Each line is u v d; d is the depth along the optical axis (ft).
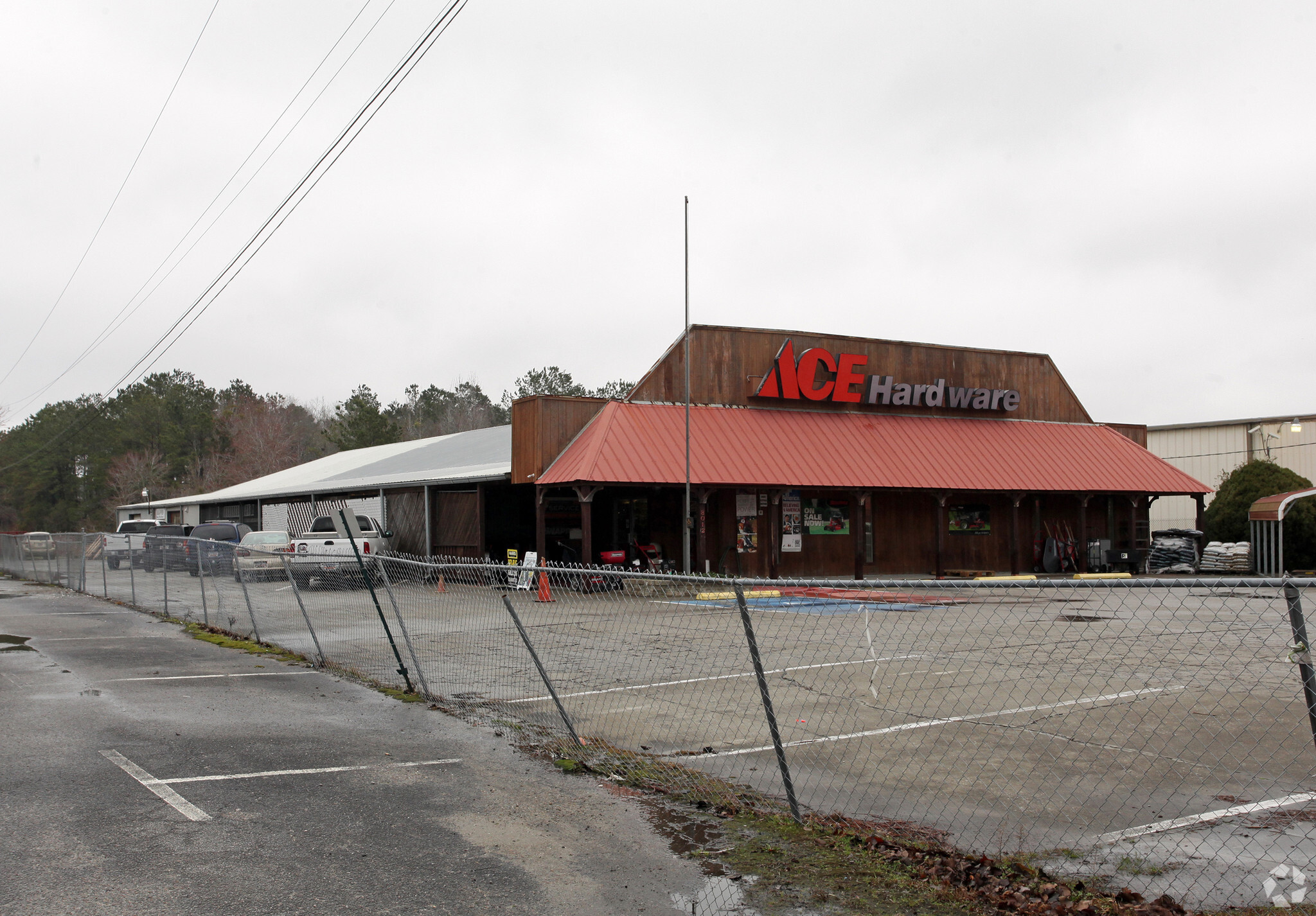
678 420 89.15
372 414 262.67
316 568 41.75
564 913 15.57
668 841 18.92
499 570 29.30
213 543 55.57
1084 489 103.04
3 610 66.69
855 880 16.83
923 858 17.60
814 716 29.76
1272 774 22.98
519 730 28.30
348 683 36.40
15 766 24.25
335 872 17.29
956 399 105.40
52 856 17.93
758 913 15.56
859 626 51.55
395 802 21.50
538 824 20.04
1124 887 16.17
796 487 87.86
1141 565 110.11
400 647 36.91
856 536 92.99
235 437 299.38
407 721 29.81
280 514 138.92
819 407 98.63
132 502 282.97
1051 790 21.84
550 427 84.94
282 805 21.22
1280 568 103.76
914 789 22.11
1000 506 107.86
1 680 37.11
